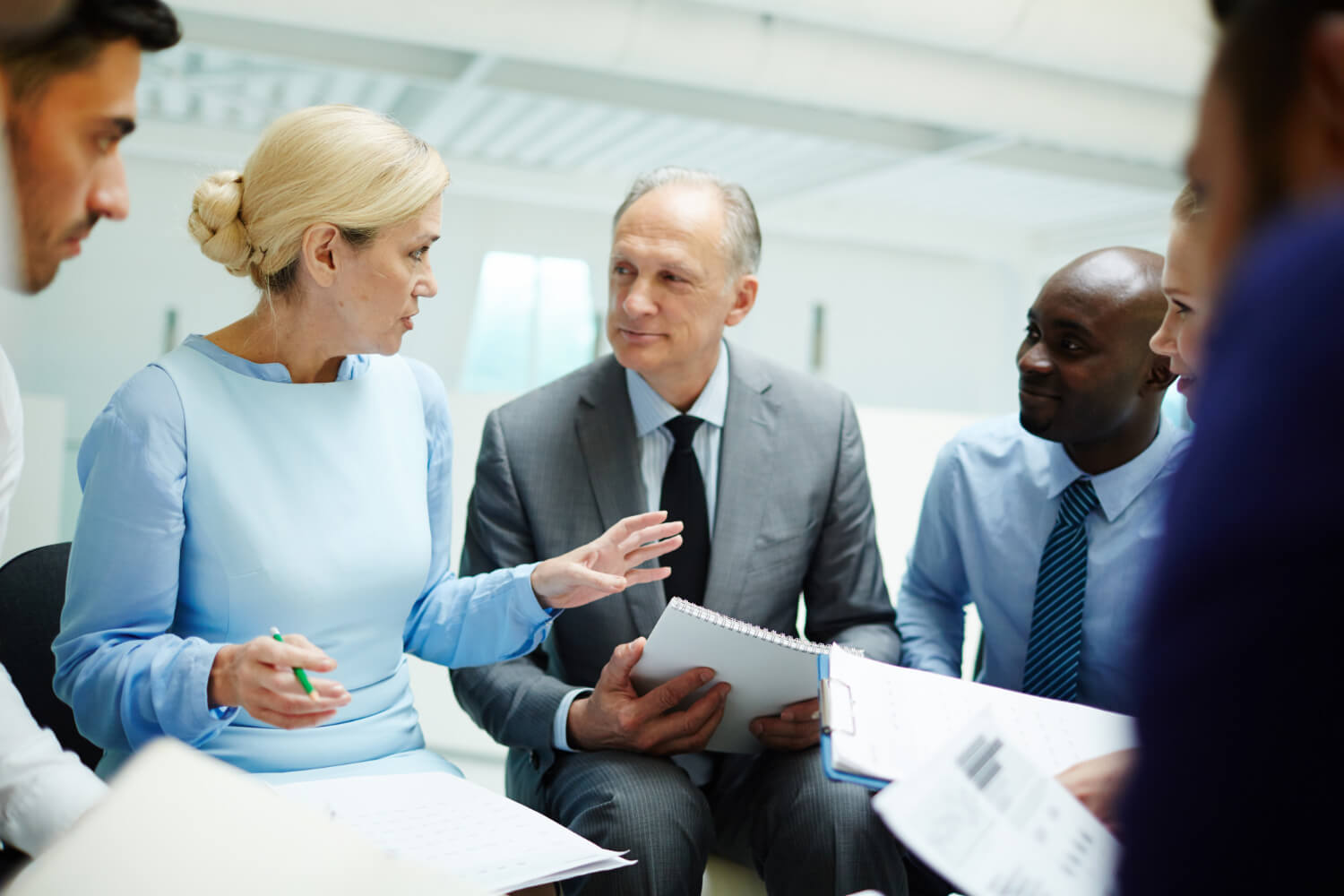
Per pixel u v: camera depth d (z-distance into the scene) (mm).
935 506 1484
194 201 1079
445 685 2189
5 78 667
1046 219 7156
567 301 6551
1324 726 330
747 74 3684
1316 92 355
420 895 575
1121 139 4309
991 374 7906
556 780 1220
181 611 1075
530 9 3295
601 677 1179
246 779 622
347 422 1142
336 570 1086
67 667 993
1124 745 946
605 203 6301
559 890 1134
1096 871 658
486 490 1419
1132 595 1264
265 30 3891
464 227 6250
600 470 1396
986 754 716
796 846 1145
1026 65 4000
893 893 1158
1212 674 345
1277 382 346
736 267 1381
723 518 1391
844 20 3307
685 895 1111
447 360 6254
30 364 5129
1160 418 1293
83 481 1057
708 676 1124
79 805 817
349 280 1071
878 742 867
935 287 7719
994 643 1414
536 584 1180
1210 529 352
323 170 1036
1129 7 3420
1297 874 336
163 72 4469
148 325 5367
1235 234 395
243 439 1072
